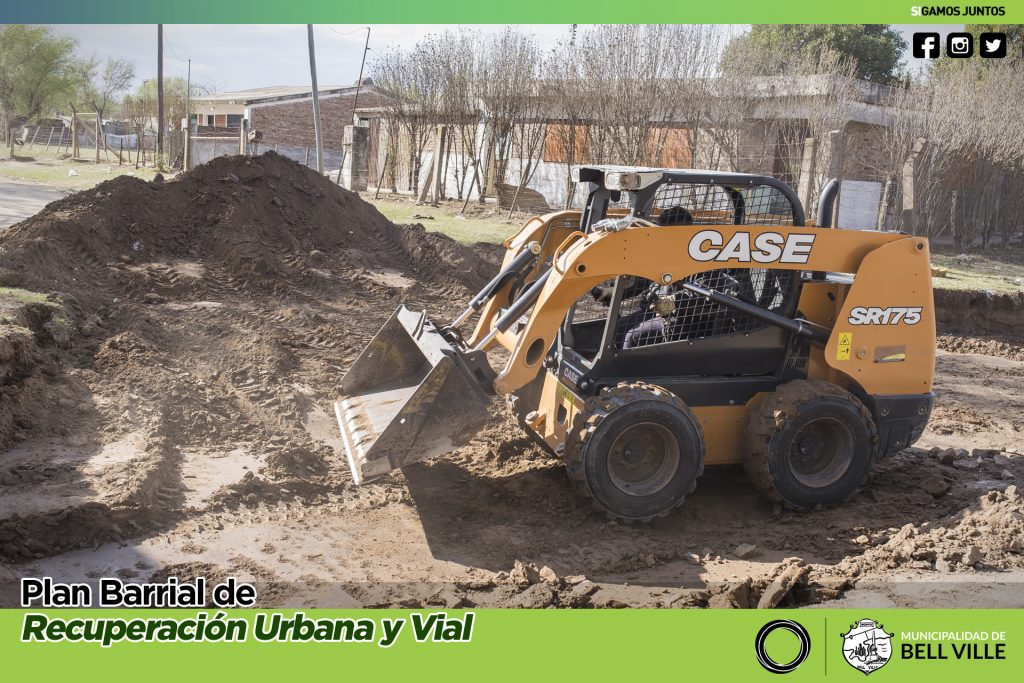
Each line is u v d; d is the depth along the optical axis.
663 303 5.70
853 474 5.99
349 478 6.30
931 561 5.16
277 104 40.56
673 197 5.95
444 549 5.32
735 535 5.64
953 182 20.16
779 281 6.05
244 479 6.01
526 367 5.62
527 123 22.98
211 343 8.94
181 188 13.01
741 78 19.50
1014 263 18.69
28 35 49.84
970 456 7.17
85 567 4.94
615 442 5.54
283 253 12.27
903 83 20.78
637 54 19.92
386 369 6.75
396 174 28.27
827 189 6.24
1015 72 20.78
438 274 12.52
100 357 8.06
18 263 9.59
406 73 26.12
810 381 5.93
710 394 5.94
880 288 5.96
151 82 63.16
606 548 5.37
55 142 56.25
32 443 6.39
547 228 6.75
